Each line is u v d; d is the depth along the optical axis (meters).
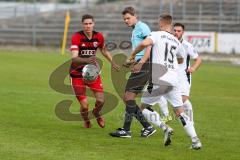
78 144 32.88
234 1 140.88
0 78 72.06
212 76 81.81
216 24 133.00
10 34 147.62
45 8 172.50
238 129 40.22
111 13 150.50
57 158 28.92
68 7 173.25
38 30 146.50
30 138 34.28
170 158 29.80
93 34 38.44
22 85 64.88
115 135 35.59
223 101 56.25
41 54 114.31
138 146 32.81
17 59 101.06
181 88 38.12
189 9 143.00
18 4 180.12
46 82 68.44
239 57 111.62
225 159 30.11
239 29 130.88
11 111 45.66
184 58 37.91
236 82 74.75
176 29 37.72
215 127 40.94
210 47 114.00
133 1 153.25
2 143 32.41
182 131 38.53
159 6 146.38
